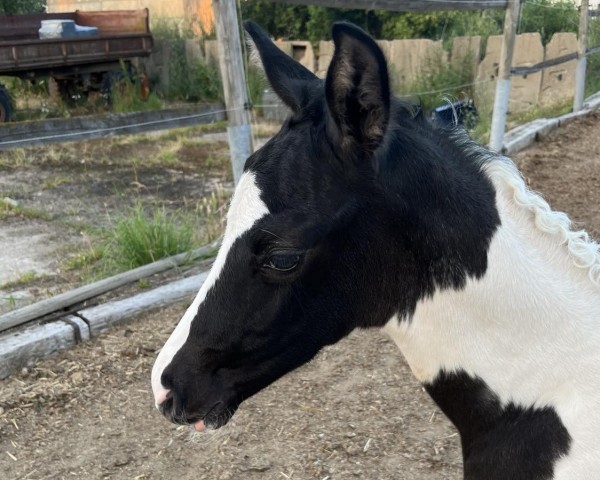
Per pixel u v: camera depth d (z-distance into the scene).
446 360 1.71
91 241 5.34
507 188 1.69
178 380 1.76
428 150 1.65
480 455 1.74
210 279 1.72
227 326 1.70
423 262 1.65
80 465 2.94
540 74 11.52
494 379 1.67
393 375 3.56
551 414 1.62
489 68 11.28
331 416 3.24
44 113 9.96
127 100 10.57
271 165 1.61
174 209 6.08
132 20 11.32
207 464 2.95
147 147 8.68
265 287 1.66
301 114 1.65
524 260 1.64
